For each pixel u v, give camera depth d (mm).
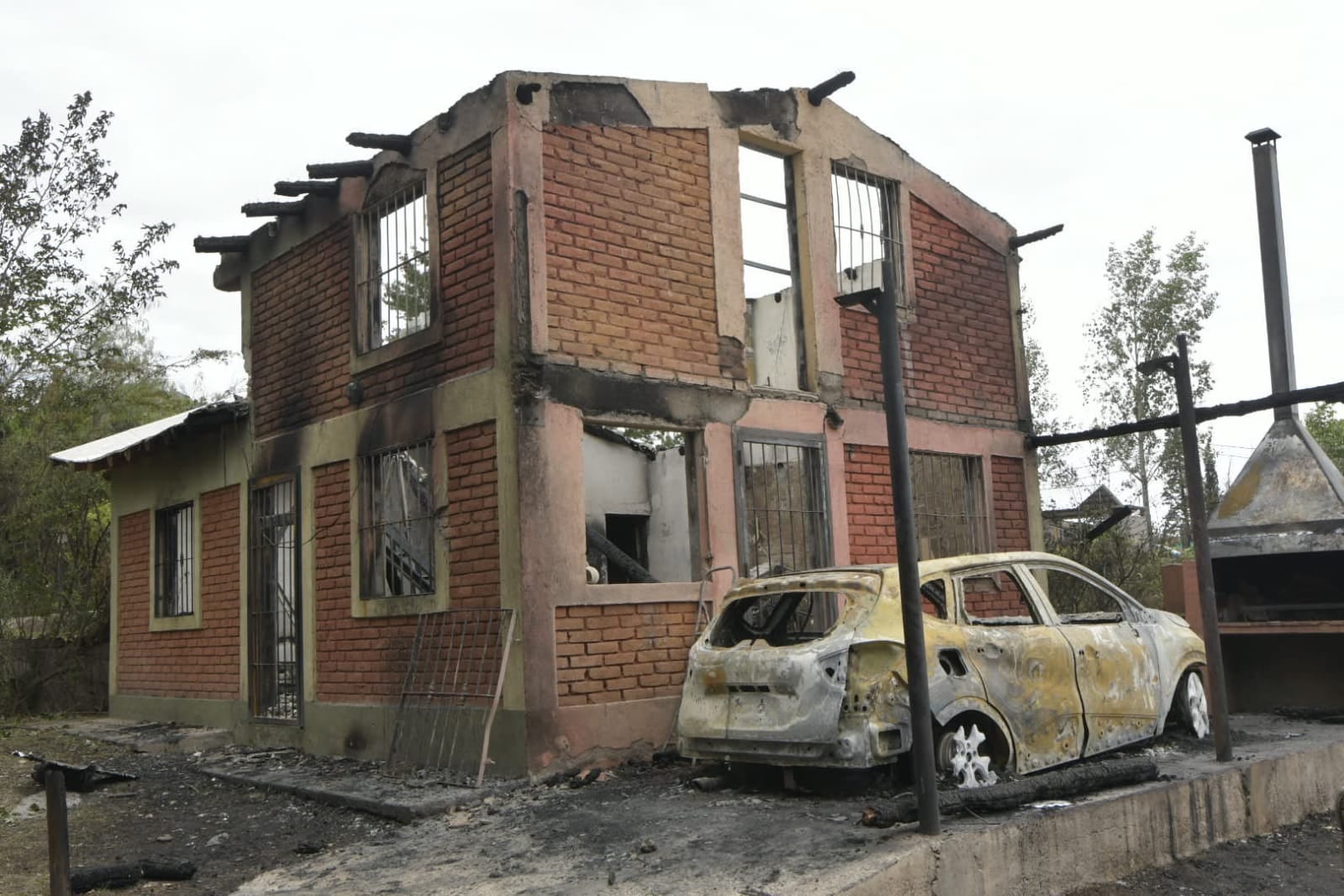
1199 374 21766
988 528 11891
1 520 15461
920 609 5891
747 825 6383
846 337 10859
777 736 6781
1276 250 11594
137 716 13859
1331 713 10398
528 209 8625
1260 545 10797
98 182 14969
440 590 8953
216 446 12516
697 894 5211
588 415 8750
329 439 10531
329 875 6305
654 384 9180
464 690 8586
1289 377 11359
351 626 10062
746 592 7613
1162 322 21938
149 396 21859
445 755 8695
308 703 10484
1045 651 7473
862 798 6852
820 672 6668
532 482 8328
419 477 9500
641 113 9492
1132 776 7066
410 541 9555
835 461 10508
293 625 11117
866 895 5184
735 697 7121
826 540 10305
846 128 11141
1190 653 8914
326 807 8211
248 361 11977
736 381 9828
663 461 12125
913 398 11367
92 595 15711
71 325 15391
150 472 14008
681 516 11875
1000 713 7098
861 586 7074
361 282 10320
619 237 9180
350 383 10305
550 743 8125
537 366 8461
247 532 11766
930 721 5867
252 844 7344
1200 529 8055
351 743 9852
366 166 10195
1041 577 12234
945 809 6145
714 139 10008
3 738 12578
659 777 8094
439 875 6047
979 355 12203
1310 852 7230
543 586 8266
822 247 10734
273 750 10867
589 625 8539
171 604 13570
